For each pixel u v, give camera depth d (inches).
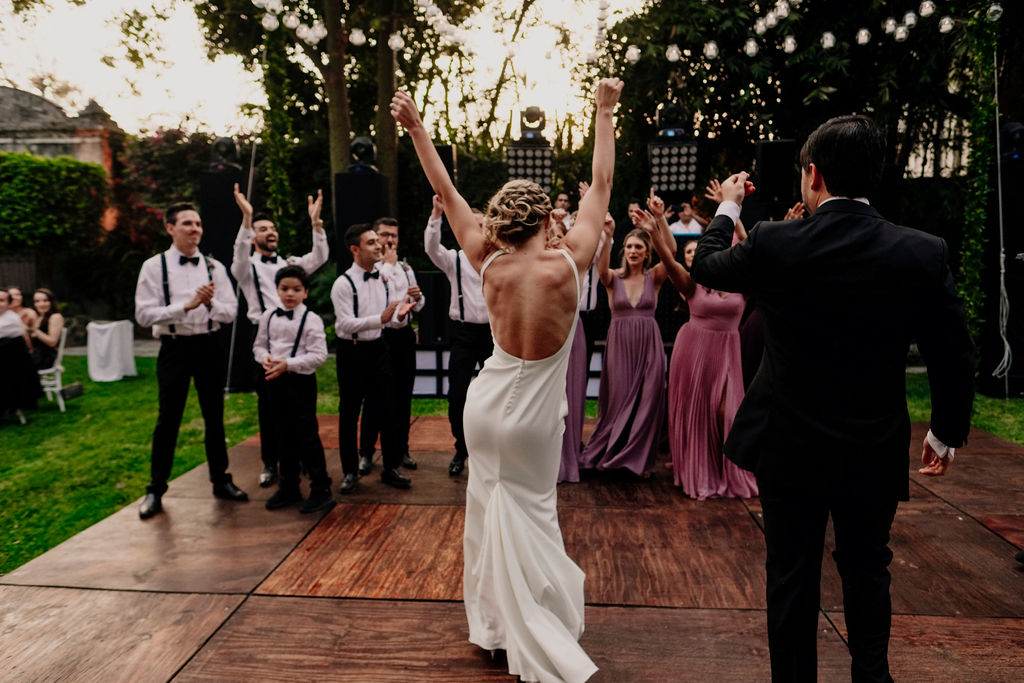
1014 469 174.1
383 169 439.8
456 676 89.4
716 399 154.2
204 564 122.0
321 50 462.6
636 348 169.5
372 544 130.3
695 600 108.2
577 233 85.4
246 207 171.0
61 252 502.9
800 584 68.8
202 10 429.1
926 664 91.0
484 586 89.4
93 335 315.9
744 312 178.7
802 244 66.2
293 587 113.3
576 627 87.1
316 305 410.6
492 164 493.7
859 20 356.8
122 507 156.8
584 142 441.4
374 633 99.5
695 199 418.9
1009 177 261.1
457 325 171.3
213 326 150.3
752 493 154.9
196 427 229.3
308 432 146.3
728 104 400.2
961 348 63.7
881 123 362.3
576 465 166.9
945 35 322.7
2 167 464.8
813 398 66.4
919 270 63.1
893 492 66.6
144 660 93.3
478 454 88.0
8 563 128.0
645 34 372.8
